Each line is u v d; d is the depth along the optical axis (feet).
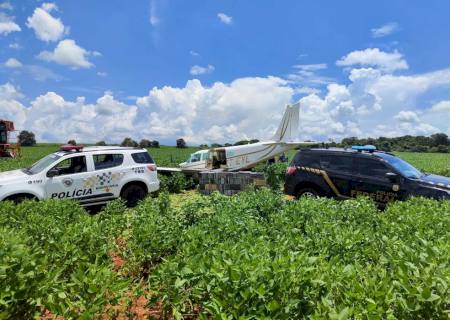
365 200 20.01
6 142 106.73
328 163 33.14
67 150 34.42
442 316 7.68
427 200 20.11
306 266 9.24
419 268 8.90
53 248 12.31
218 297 8.47
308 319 8.23
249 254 9.98
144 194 36.47
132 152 36.60
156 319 10.94
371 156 30.78
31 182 30.68
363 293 7.99
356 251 12.14
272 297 8.18
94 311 8.59
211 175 47.70
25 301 9.27
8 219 16.90
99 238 13.70
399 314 7.92
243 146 71.56
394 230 14.07
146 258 14.03
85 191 33.17
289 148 75.92
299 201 19.54
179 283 9.21
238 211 17.52
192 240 12.57
